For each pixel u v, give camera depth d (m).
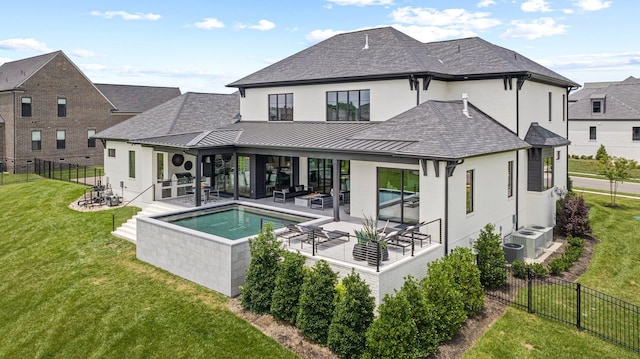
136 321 12.80
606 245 19.91
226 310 13.20
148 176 23.52
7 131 41.72
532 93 21.53
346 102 22.44
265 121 26.11
